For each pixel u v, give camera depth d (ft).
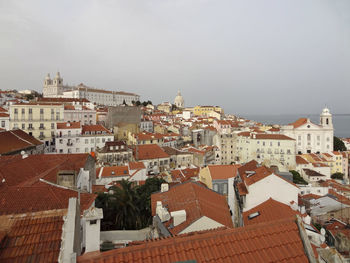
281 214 81.00
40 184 81.05
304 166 331.98
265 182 92.38
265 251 35.55
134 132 371.76
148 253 32.81
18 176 95.45
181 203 82.28
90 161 140.87
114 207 105.50
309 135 417.90
